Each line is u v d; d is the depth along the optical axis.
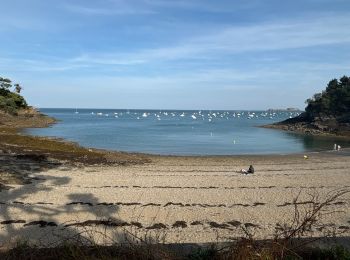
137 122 123.19
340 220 13.98
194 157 36.09
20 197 17.23
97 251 6.54
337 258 6.19
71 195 17.81
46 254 6.55
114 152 37.16
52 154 31.75
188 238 11.98
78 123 107.69
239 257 5.89
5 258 6.41
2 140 39.72
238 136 68.94
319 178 23.58
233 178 23.25
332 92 99.12
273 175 24.61
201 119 162.12
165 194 18.41
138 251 6.45
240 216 14.80
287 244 6.21
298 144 55.16
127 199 17.30
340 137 70.31
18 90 109.19
